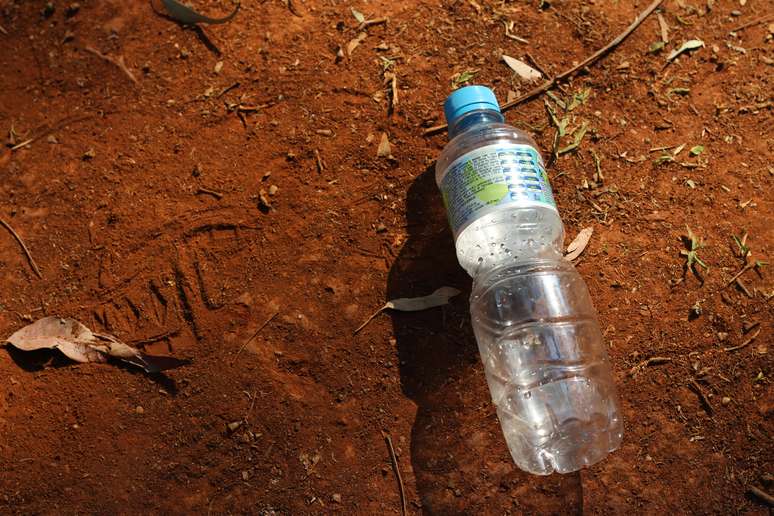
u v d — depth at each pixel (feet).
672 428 1.91
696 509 1.87
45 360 1.99
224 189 2.10
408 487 1.89
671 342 1.96
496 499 1.88
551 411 1.90
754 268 2.00
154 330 2.00
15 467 1.91
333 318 1.99
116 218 2.09
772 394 1.92
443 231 2.05
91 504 1.89
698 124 2.13
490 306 1.95
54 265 2.07
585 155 2.10
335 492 1.89
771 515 1.86
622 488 1.88
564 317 1.95
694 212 2.05
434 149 2.11
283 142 2.13
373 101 2.16
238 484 1.90
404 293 2.00
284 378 1.96
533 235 1.94
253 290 2.02
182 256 2.05
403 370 1.96
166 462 1.91
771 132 2.11
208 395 1.95
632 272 2.01
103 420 1.94
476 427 1.92
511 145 1.87
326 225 2.06
